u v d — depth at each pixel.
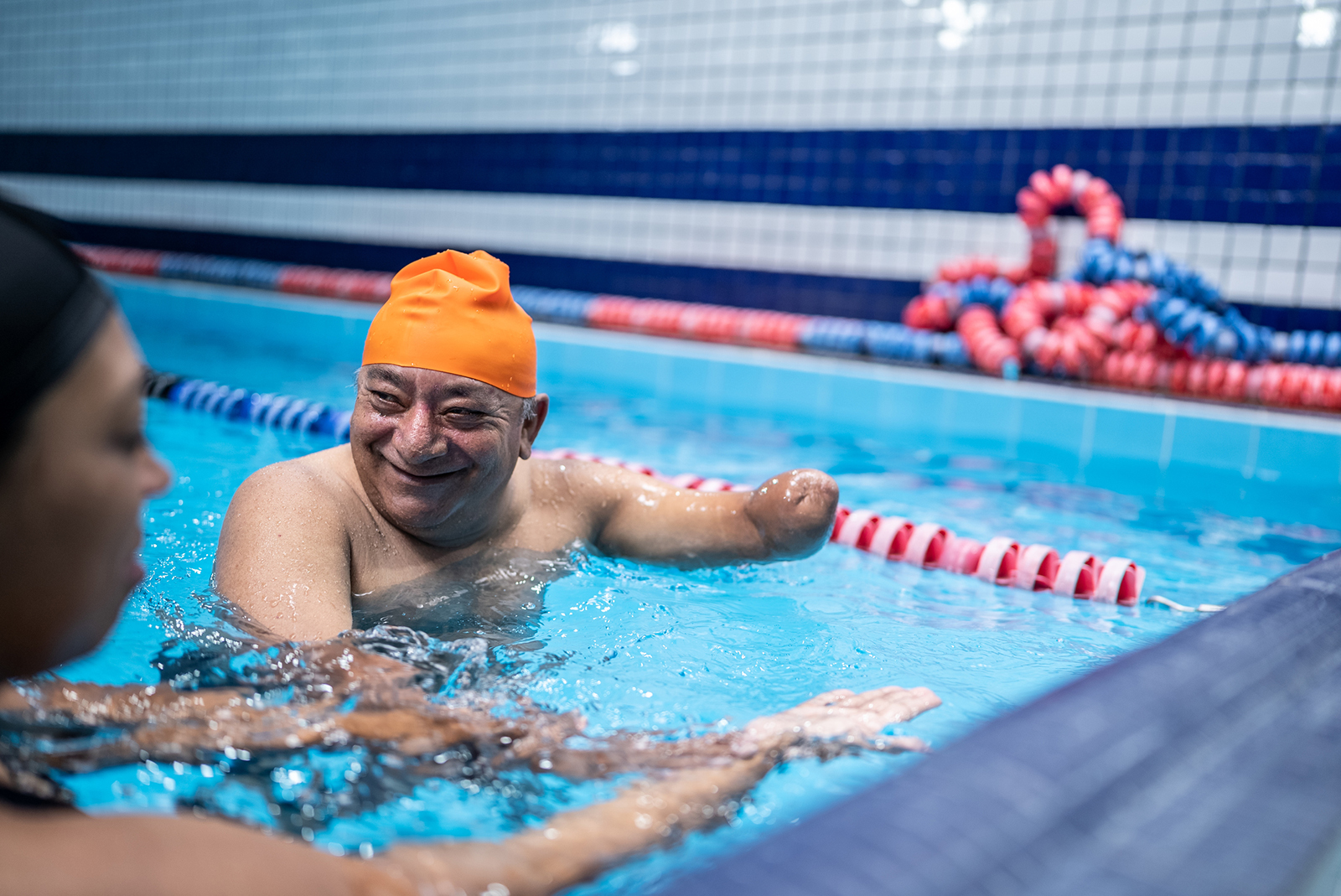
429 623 1.50
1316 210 4.76
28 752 0.90
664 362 5.20
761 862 0.57
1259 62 4.81
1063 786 0.66
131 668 1.24
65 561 0.48
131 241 9.14
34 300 0.46
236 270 7.61
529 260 7.12
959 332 5.14
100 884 0.48
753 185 6.22
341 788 0.95
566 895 0.75
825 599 1.94
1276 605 1.18
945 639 1.75
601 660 1.43
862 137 5.84
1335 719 0.86
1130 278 4.88
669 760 1.03
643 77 6.52
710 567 1.97
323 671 1.17
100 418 0.48
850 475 3.37
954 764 0.68
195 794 0.91
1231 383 4.51
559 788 0.98
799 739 1.12
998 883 0.56
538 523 1.81
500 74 7.06
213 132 8.54
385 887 0.61
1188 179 5.01
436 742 1.04
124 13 8.77
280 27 7.98
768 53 6.08
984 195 5.54
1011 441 4.23
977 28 5.45
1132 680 0.85
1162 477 3.60
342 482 1.56
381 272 7.80
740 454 3.64
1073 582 2.14
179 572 1.67
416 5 7.34
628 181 6.65
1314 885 0.63
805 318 6.04
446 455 1.49
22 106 9.60
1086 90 5.21
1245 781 0.71
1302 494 3.38
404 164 7.58
